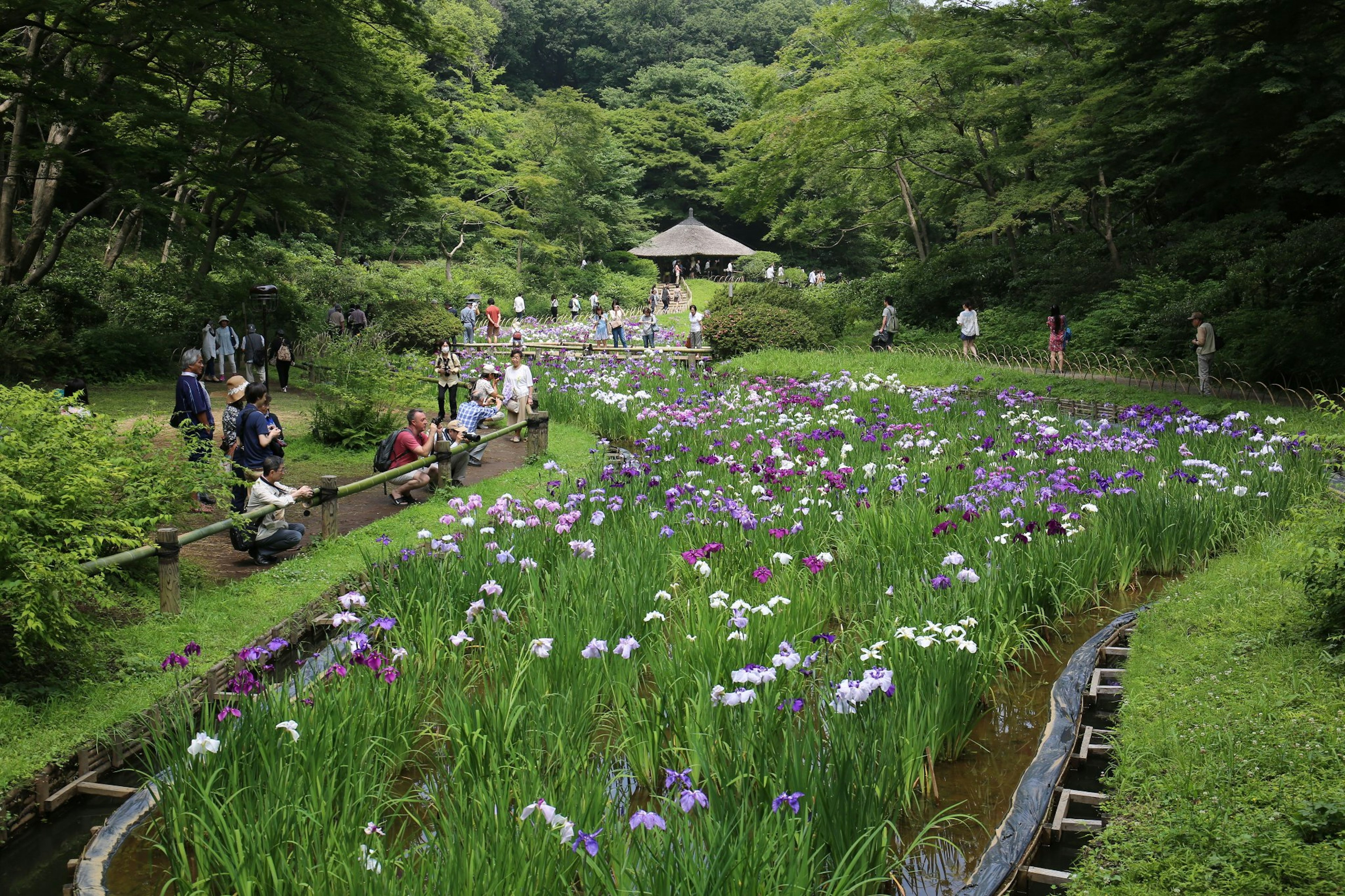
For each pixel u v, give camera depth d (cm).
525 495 1159
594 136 6253
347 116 2339
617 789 516
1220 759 496
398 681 566
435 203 4544
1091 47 2762
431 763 564
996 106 3066
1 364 1814
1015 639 715
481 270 5428
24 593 572
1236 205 2820
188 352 1140
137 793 544
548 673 589
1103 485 980
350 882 387
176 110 1972
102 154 1948
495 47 8088
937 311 3325
